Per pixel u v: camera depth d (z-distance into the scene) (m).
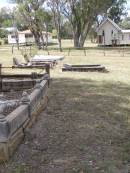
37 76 11.70
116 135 7.07
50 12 50.47
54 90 12.58
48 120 8.17
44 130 7.36
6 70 19.56
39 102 8.44
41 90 8.70
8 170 5.38
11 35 80.88
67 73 18.41
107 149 6.27
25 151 6.16
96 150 6.23
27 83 11.02
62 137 6.93
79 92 12.24
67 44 68.94
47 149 6.27
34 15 51.91
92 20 52.12
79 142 6.64
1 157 5.61
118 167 5.52
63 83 14.57
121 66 22.55
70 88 13.14
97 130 7.43
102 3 51.38
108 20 59.72
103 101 10.62
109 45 59.91
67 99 10.84
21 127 6.50
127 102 10.52
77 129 7.48
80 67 19.61
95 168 5.47
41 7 51.03
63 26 73.75
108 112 9.11
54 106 9.71
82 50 43.59
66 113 8.92
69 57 30.58
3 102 8.67
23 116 6.55
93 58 29.62
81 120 8.24
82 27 51.56
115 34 59.66
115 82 14.99
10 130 5.66
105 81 15.30
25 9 52.50
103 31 60.41
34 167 5.51
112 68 21.19
